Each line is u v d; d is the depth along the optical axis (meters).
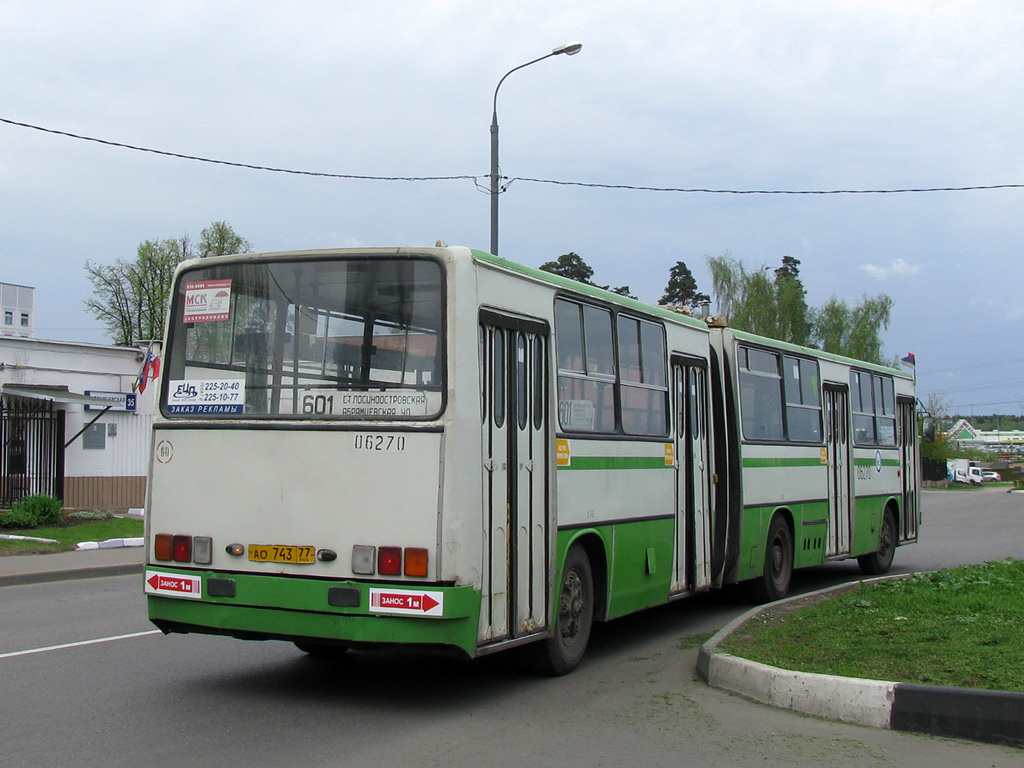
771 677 7.34
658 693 7.71
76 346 24.58
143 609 12.02
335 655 9.03
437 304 7.02
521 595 7.59
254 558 7.14
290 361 7.31
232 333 7.54
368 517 6.87
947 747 6.22
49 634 10.12
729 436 11.81
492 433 7.26
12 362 23.31
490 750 6.11
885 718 6.65
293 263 7.44
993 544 22.12
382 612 6.72
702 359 11.39
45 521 20.08
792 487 13.27
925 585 10.95
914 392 18.50
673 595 10.42
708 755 6.05
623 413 9.48
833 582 15.39
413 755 5.98
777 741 6.34
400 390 6.98
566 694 7.67
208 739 6.28
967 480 69.94
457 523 6.75
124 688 7.69
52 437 22.47
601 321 9.16
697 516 11.02
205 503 7.35
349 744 6.20
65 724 6.61
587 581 8.76
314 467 7.05
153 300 48.69
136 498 24.98
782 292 56.19
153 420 7.66
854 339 57.00
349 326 7.20
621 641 10.27
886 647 7.90
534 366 7.94
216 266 7.70
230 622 7.16
